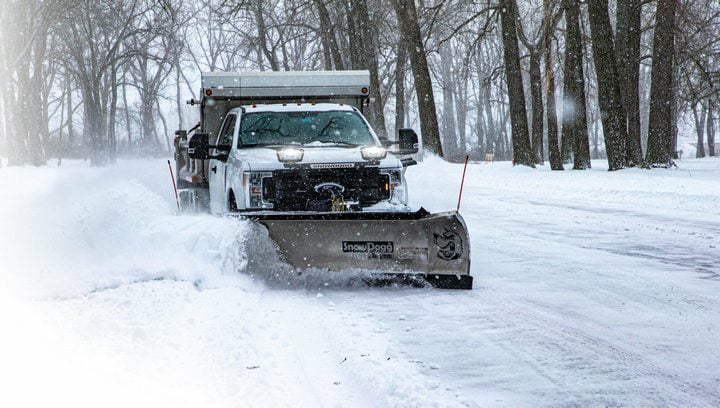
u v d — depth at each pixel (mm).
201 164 15523
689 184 26875
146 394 5523
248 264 9805
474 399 5629
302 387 5785
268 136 13055
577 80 38250
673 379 6152
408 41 43781
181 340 6867
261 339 7055
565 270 11312
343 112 13766
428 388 5824
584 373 6301
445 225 9914
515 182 30922
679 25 48094
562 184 29016
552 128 39688
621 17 41781
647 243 14156
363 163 11430
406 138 13562
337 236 9883
